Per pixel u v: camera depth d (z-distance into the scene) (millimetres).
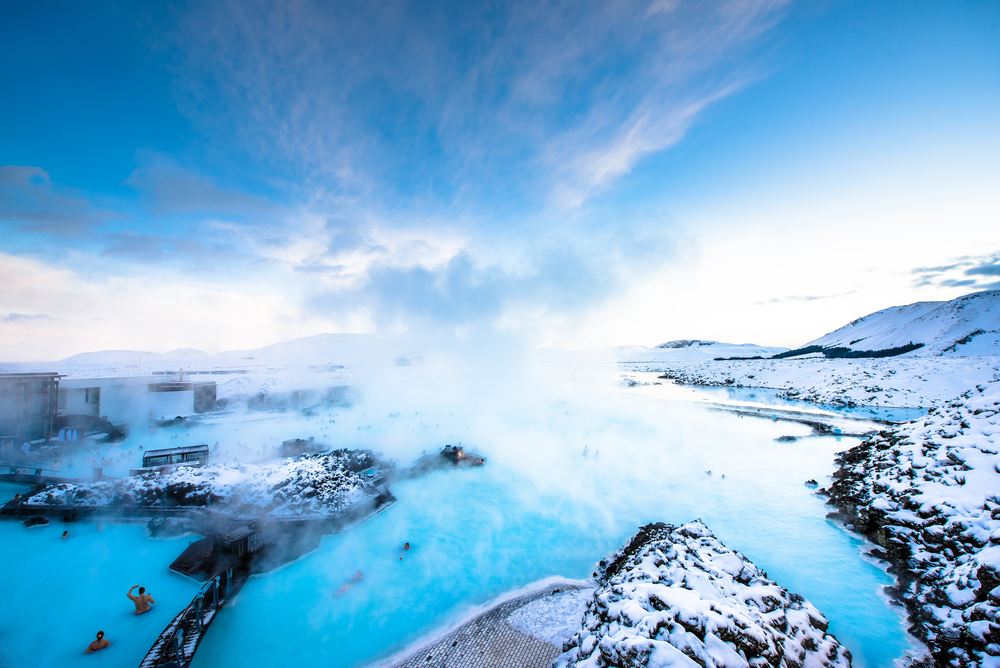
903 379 73938
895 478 24562
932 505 20531
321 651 14844
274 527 22734
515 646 15008
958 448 23609
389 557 21750
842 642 15336
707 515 27000
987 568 14828
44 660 13336
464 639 15430
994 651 12609
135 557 19781
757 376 112188
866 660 14492
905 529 20812
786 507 28172
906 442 28031
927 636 15031
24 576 18062
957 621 14492
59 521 23109
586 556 22109
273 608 17266
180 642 14070
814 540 23312
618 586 14969
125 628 14969
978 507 19000
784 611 14234
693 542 18594
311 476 28234
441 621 16719
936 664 13844
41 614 15578
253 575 19375
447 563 21219
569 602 17672
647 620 12281
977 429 24891
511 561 21500
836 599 17922
